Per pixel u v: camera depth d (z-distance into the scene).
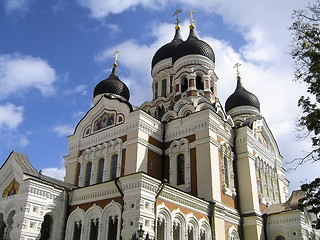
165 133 28.03
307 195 15.66
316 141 15.49
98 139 28.38
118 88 35.16
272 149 34.91
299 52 16.05
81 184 27.55
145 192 18.58
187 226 20.67
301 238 25.17
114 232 19.84
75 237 21.42
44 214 20.70
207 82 33.25
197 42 34.62
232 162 27.77
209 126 25.62
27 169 21.97
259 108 39.72
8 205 21.42
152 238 17.97
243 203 26.84
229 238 23.94
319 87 15.42
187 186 24.72
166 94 37.03
